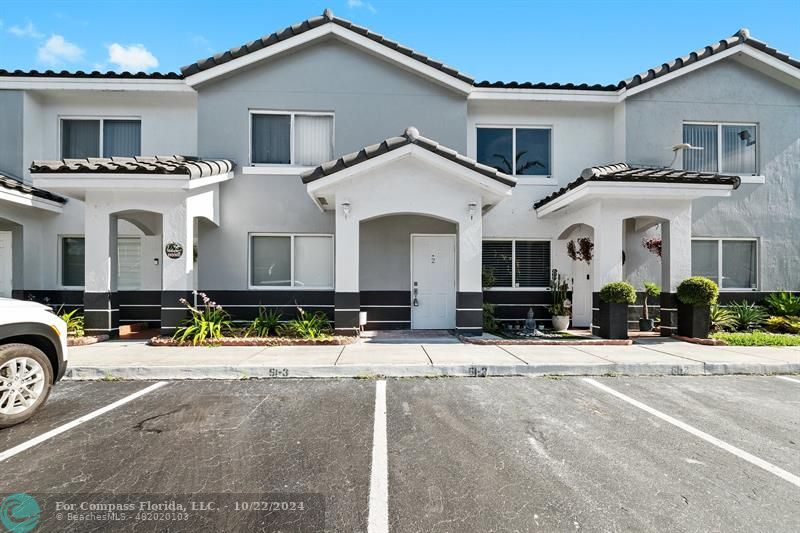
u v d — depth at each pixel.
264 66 9.97
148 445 3.78
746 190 10.67
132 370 6.01
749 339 8.30
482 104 10.78
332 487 3.11
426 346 7.80
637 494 3.04
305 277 10.09
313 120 10.20
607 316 8.48
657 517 2.77
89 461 3.47
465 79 9.92
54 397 5.11
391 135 10.12
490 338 8.46
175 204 8.53
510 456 3.61
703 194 8.55
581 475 3.30
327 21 9.67
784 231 10.70
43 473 3.28
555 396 5.24
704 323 8.48
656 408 4.83
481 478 3.24
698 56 10.37
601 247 8.80
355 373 6.16
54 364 4.72
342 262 8.39
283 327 8.69
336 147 10.03
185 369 6.04
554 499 2.97
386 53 9.81
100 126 10.58
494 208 10.81
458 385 5.69
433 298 10.30
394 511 2.81
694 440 3.97
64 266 10.35
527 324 9.63
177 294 8.48
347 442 3.86
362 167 7.99
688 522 2.72
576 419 4.47
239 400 5.01
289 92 9.98
